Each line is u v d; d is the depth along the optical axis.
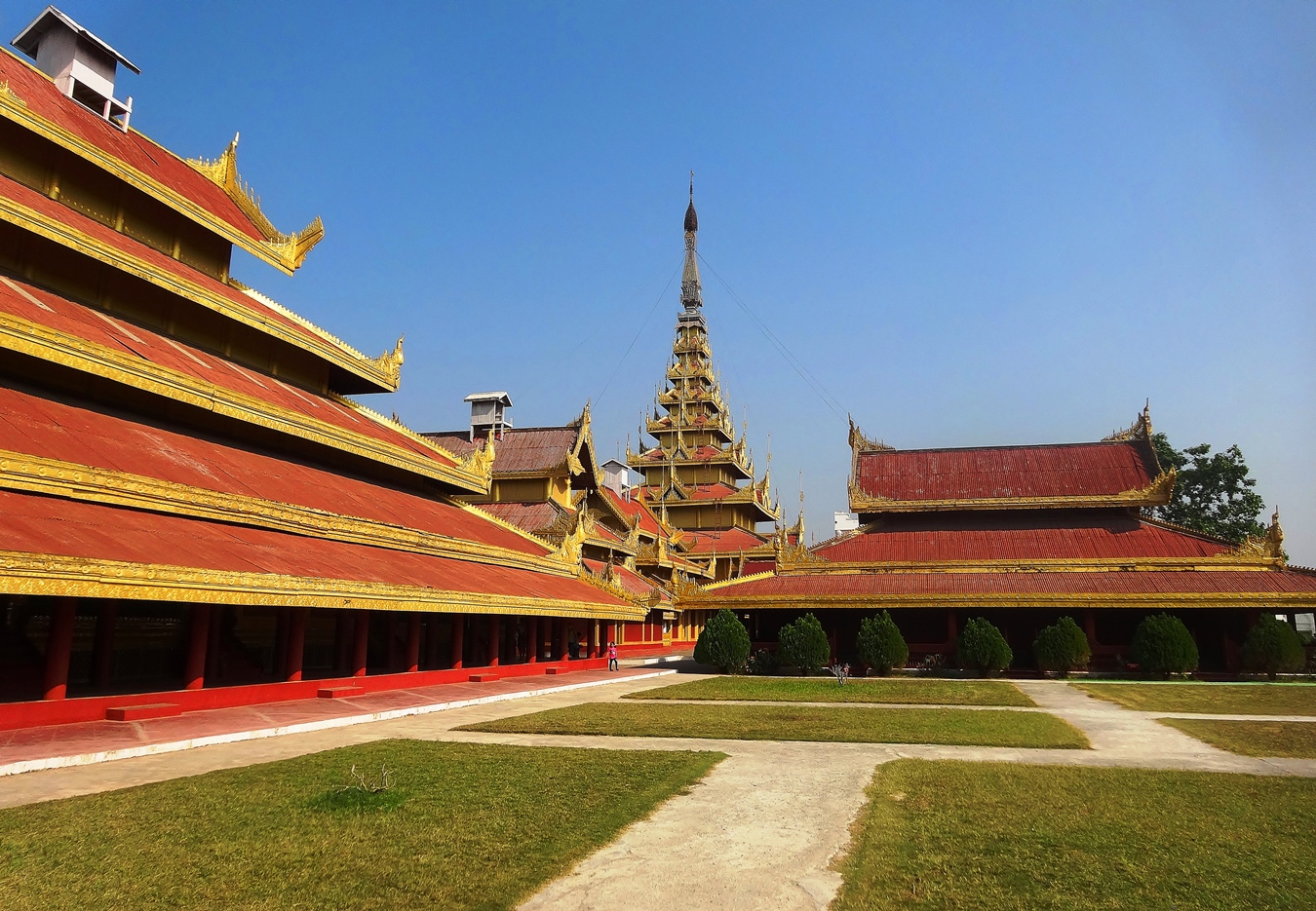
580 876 9.79
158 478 22.31
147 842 10.49
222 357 33.81
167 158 36.22
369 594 24.75
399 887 9.25
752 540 94.06
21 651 21.56
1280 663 39.16
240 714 21.14
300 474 31.88
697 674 44.44
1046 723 23.34
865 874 9.95
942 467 56.31
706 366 106.25
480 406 67.81
